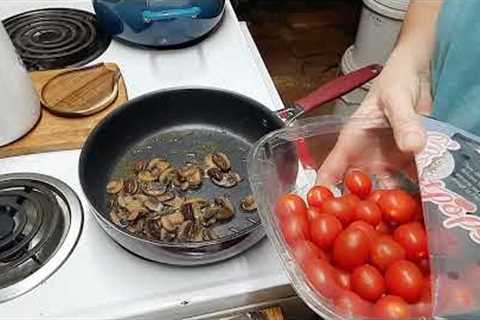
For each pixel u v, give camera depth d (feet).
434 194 1.17
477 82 1.61
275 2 4.96
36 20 2.06
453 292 1.06
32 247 1.36
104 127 1.59
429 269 1.17
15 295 1.29
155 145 1.68
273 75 4.44
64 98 1.76
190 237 1.38
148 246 1.29
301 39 4.74
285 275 1.31
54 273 1.33
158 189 1.50
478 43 1.55
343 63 3.88
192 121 1.74
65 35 2.00
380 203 1.34
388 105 1.50
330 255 1.26
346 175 1.45
